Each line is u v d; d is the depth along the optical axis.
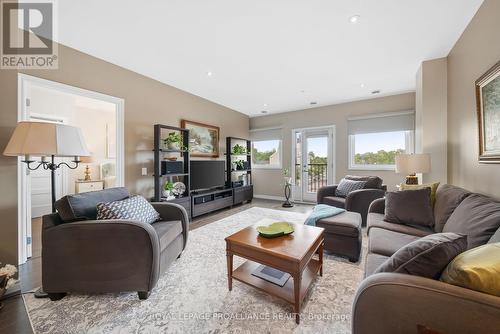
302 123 5.17
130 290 1.50
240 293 1.58
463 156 2.21
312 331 1.23
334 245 2.11
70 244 1.48
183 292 1.60
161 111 3.47
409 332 0.75
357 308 0.85
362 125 4.40
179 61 2.76
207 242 2.57
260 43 2.35
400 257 0.91
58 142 1.56
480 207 1.36
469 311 0.67
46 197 3.89
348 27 2.07
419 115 2.96
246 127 5.78
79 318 1.35
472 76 1.99
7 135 1.75
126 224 1.48
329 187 3.69
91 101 4.15
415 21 1.99
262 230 1.71
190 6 1.78
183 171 3.53
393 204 2.03
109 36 2.21
